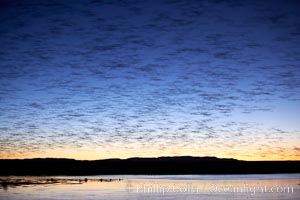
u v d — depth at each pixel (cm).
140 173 14075
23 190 4769
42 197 3922
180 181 7194
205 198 3925
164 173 14338
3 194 4209
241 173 13462
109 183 6456
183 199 3822
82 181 7138
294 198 3909
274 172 14288
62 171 14612
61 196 4041
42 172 13225
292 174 11712
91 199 3775
